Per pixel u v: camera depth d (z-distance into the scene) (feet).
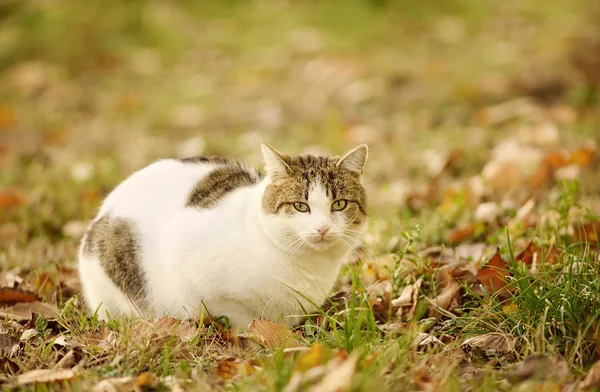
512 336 14.65
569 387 12.69
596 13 50.37
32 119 39.47
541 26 49.21
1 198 26.50
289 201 15.83
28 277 20.13
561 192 22.25
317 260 16.29
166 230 16.65
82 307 18.54
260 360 13.62
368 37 49.47
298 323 16.70
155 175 17.70
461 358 14.03
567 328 14.62
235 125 37.45
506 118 33.06
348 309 15.31
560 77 37.76
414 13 53.31
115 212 17.39
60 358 14.71
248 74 44.04
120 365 14.07
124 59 47.93
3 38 48.19
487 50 45.32
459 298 17.04
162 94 42.70
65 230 24.32
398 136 32.96
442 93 38.22
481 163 27.99
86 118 39.99
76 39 48.49
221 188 17.10
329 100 39.52
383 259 19.34
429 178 27.35
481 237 21.21
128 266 16.98
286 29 51.11
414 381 13.01
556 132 28.99
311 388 12.25
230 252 15.89
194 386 13.25
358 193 16.65
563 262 16.98
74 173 30.22
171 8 54.19
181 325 15.66
